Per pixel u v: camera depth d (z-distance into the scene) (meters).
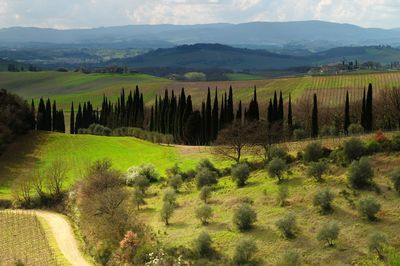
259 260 44.31
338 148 63.19
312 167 58.34
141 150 106.19
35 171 93.50
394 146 57.91
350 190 52.50
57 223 73.06
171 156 97.06
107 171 77.88
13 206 83.00
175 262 47.03
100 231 60.91
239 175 65.56
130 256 51.59
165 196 66.44
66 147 109.31
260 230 49.81
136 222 60.12
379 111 108.12
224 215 56.47
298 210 52.06
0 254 60.78
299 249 44.56
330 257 42.16
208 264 45.31
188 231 54.19
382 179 52.69
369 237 42.16
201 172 71.06
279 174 61.91
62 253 59.72
